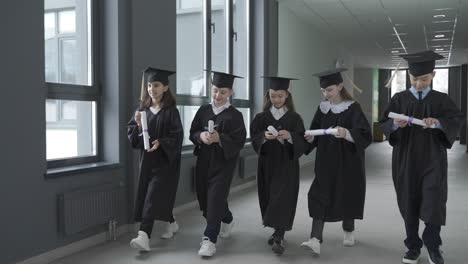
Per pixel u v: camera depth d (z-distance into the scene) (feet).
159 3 14.83
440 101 10.17
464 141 55.83
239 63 24.34
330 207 11.48
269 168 11.80
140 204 11.92
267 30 25.62
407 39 41.50
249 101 24.97
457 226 14.67
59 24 12.07
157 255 11.59
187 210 17.19
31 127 10.30
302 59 32.99
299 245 12.59
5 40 9.59
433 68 10.23
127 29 13.52
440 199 9.98
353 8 28.99
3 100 9.59
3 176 9.65
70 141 12.50
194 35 19.30
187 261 11.14
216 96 12.07
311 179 26.02
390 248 12.24
